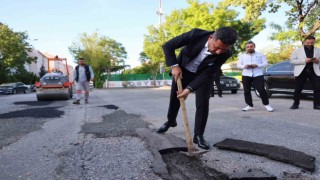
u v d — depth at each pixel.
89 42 43.78
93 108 8.90
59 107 9.64
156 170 3.11
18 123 6.33
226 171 3.11
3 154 3.86
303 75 7.96
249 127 5.37
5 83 37.28
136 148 3.92
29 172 3.19
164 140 4.16
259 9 16.27
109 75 45.22
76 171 3.18
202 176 3.01
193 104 9.70
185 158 3.56
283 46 21.61
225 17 26.44
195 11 27.05
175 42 3.71
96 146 4.10
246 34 27.41
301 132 4.93
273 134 4.77
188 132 3.62
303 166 3.16
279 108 8.31
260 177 2.88
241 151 3.73
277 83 11.84
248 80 7.70
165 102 10.94
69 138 4.65
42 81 13.34
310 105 9.09
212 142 4.26
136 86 44.56
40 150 4.01
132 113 7.46
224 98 12.51
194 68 3.89
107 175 3.05
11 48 39.78
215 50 3.41
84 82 10.91
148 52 38.34
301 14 16.08
